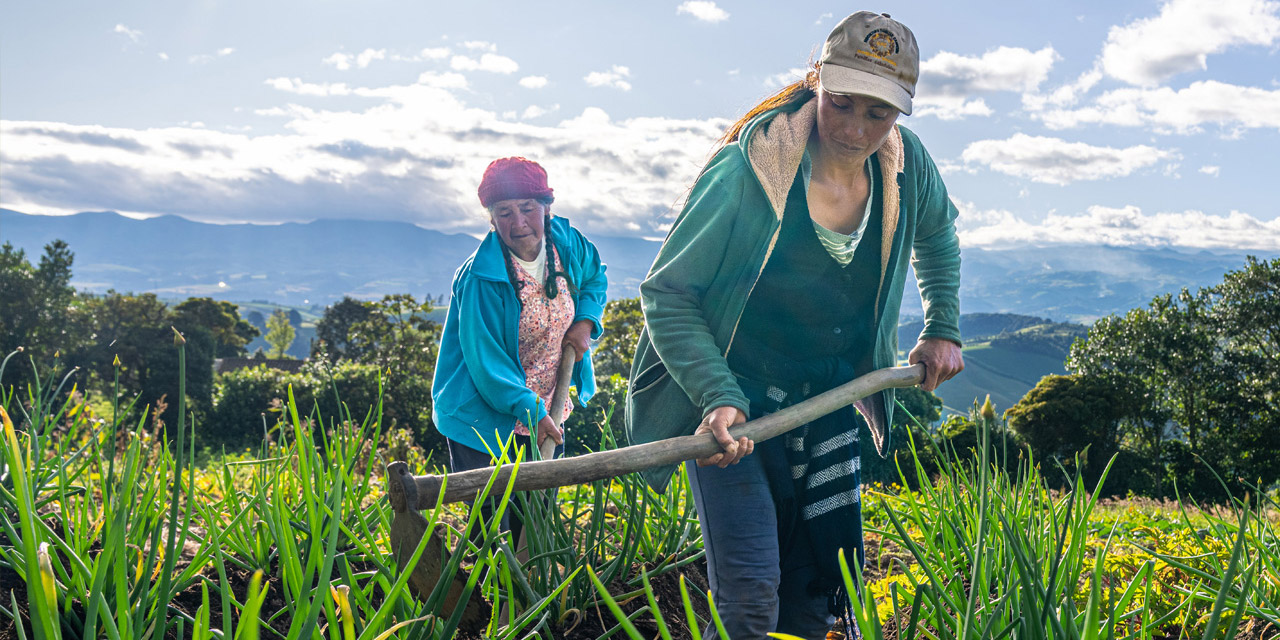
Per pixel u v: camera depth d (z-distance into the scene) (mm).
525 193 3416
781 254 2373
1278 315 37594
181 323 70812
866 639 1469
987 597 1967
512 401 3303
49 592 1389
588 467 1997
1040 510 2504
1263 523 2965
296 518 2686
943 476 2914
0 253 45500
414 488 1892
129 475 1938
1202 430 39062
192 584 2438
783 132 2293
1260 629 2402
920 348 2701
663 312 2297
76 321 48156
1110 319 41562
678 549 3156
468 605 1899
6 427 1471
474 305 3420
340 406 3027
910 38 2205
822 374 2461
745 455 2311
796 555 2506
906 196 2463
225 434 33281
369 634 1603
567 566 2629
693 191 2391
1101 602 2609
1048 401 39188
